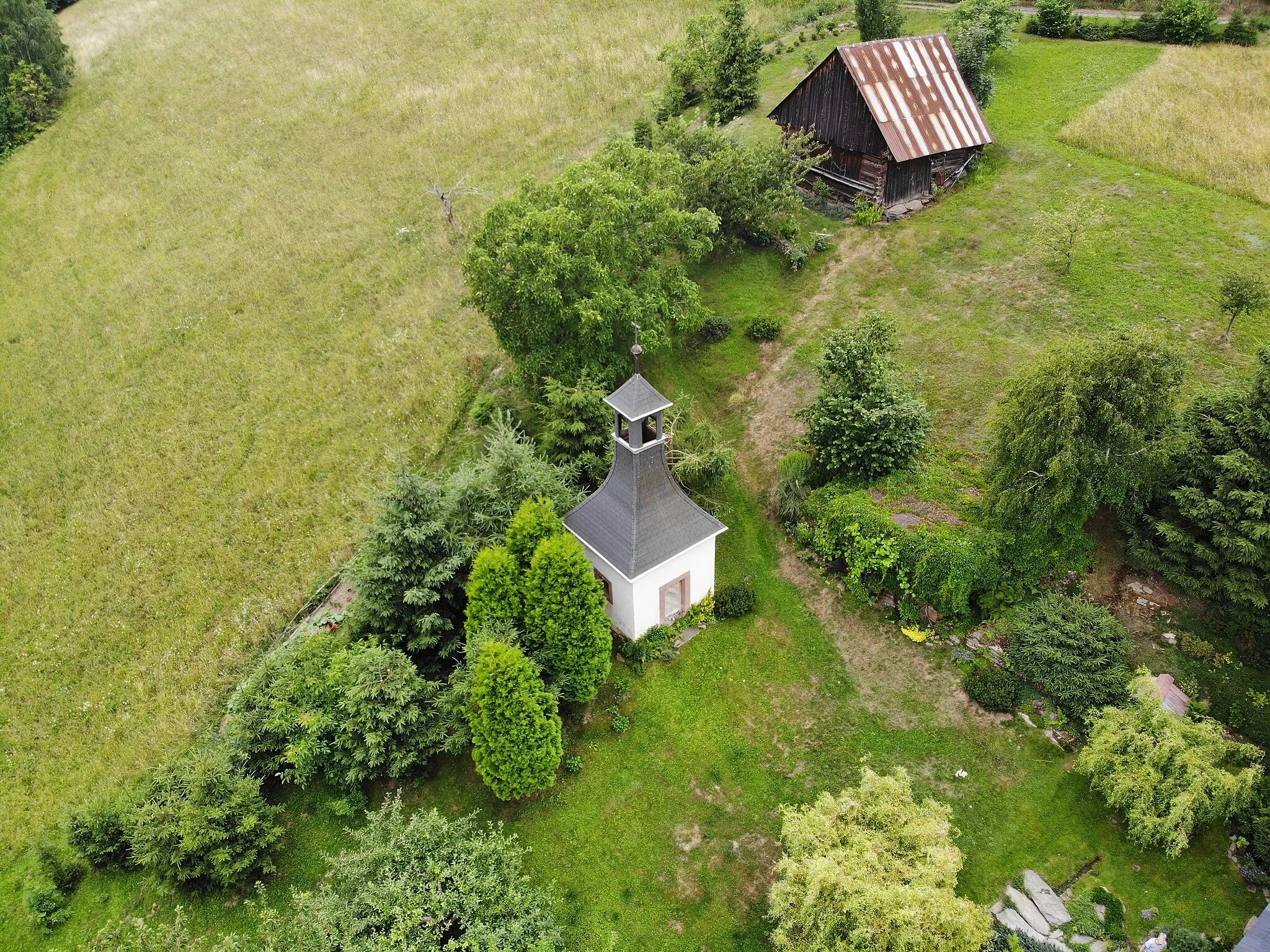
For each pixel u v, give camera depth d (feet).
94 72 236.43
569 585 73.20
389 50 227.40
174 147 202.59
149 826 71.15
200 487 120.37
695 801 74.33
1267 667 74.38
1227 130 141.18
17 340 155.53
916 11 201.36
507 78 204.54
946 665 81.10
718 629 88.79
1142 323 107.76
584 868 70.38
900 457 91.91
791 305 126.52
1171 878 63.87
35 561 114.93
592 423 99.30
